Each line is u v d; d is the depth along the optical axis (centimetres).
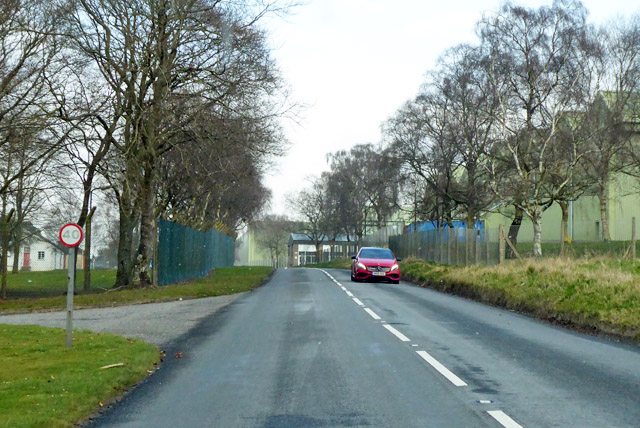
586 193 4862
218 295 2317
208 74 2364
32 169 2516
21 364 901
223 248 5603
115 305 2002
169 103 2342
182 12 2244
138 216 2784
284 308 1730
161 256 2769
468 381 765
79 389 723
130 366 866
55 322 1502
